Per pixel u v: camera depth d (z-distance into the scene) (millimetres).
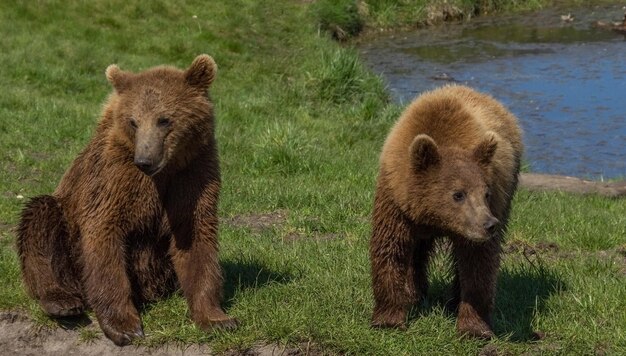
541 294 11523
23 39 27953
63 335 10461
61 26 29625
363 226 14602
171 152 9836
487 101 11234
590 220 15523
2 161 18062
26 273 10586
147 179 10070
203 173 10234
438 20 42094
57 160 18188
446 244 12617
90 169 10281
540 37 38594
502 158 10172
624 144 24438
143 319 10477
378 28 40219
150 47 29797
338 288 11211
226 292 11211
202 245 10234
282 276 11859
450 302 11070
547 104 28125
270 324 10070
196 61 10117
